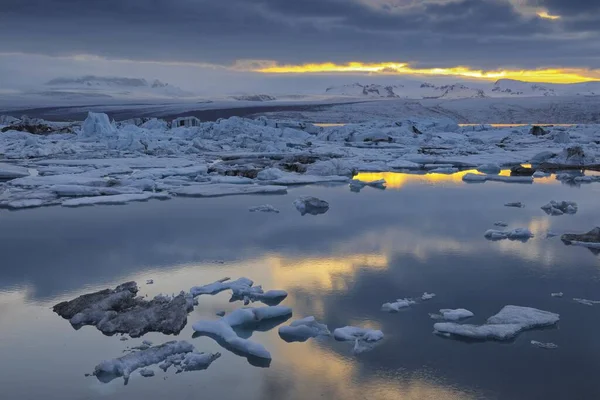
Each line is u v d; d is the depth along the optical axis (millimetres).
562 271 11766
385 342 8234
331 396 6762
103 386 6973
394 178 28984
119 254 13062
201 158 38219
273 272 11695
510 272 11695
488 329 8453
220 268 11961
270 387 6980
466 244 14070
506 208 19438
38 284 10820
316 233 15320
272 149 43219
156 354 7641
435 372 7328
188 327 8781
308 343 8219
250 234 15172
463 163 35500
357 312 9453
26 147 41312
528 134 57906
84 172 28969
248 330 8719
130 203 20594
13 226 16328
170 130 57812
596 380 7098
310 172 29531
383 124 63781
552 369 7395
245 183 26344
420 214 18281
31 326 8750
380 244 14047
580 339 8320
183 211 18828
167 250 13438
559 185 25938
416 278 11289
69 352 7875
